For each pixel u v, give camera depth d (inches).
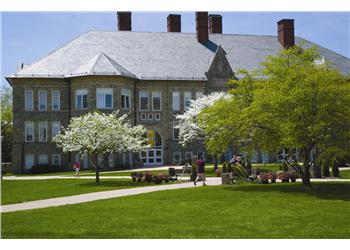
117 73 1919.3
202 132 1701.5
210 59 2204.7
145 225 591.2
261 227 574.2
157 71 2090.3
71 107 1966.0
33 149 1978.3
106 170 1850.4
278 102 942.4
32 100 1988.2
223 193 931.3
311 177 1384.1
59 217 654.5
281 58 1089.4
